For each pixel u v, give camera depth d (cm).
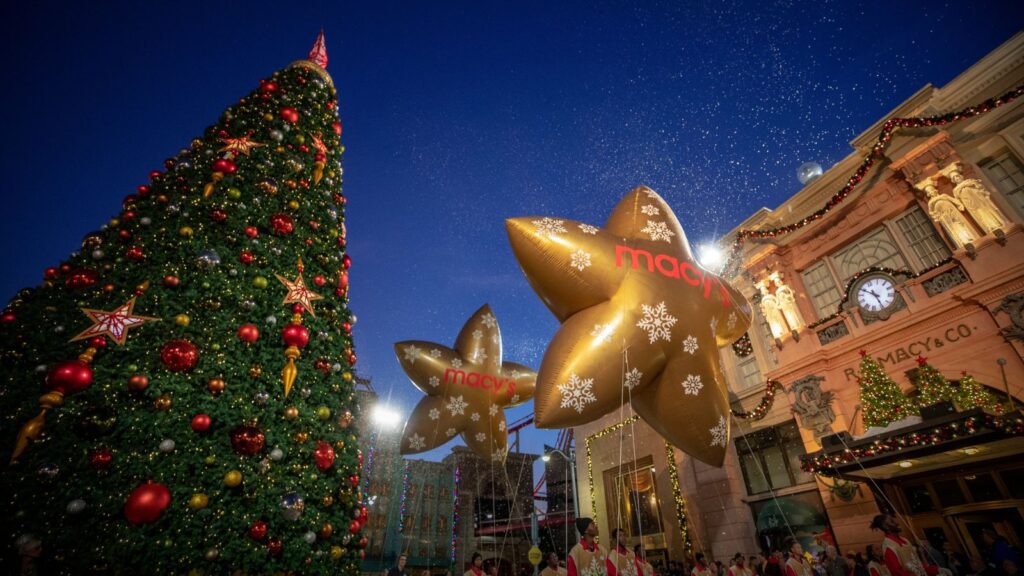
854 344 1100
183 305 375
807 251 1310
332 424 431
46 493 288
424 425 627
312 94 610
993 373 888
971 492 905
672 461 1423
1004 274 886
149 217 404
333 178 598
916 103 1135
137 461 318
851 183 1120
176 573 309
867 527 998
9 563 270
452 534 2859
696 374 350
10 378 306
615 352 323
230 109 527
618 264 339
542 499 2925
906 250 1116
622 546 516
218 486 341
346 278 535
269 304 424
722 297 392
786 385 1226
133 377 328
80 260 374
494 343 671
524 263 339
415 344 641
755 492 1251
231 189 445
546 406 309
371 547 2606
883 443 824
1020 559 784
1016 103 985
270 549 347
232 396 369
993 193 979
